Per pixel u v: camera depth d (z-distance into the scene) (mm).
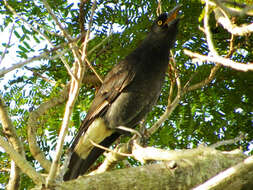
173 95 10266
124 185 6598
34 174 6512
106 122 10875
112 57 10727
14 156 6543
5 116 8055
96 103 10859
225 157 7211
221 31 9977
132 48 10500
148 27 11258
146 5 10523
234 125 10086
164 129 9953
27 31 9742
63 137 6184
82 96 11391
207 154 7199
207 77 9906
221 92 10117
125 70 11070
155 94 11117
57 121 10391
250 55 10086
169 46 11000
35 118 9508
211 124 10062
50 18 10078
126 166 9859
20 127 10203
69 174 10250
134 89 11016
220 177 5121
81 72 6223
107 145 11094
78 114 10742
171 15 10727
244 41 9875
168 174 6844
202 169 6965
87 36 6430
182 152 6516
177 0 10836
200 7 10094
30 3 10023
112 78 11086
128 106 11000
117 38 10367
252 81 9797
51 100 9914
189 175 6879
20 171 7824
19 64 5516
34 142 9000
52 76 10594
